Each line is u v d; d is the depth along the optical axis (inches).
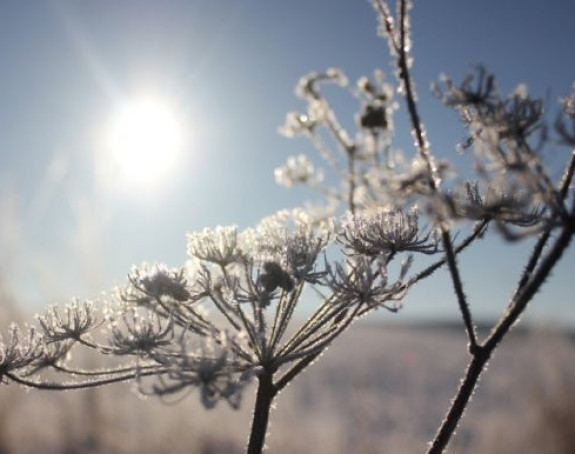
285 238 101.7
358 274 92.7
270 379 98.3
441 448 90.6
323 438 433.7
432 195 78.5
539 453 365.1
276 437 408.8
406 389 738.2
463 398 91.1
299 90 124.0
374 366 914.1
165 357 89.8
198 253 100.2
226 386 75.0
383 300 93.2
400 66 89.0
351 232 104.3
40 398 382.0
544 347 393.7
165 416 391.2
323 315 100.7
